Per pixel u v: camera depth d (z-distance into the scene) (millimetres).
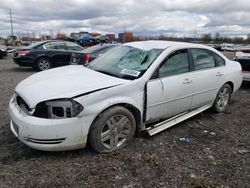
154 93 3748
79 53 8375
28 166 3100
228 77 5191
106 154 3426
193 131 4348
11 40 42094
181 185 2885
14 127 3393
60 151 3369
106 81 3475
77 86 3279
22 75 10094
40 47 11008
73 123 3062
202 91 4609
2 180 2828
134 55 4133
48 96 3082
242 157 3551
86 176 2959
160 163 3293
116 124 3449
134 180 2934
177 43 4422
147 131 3865
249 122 4898
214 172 3158
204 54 4742
